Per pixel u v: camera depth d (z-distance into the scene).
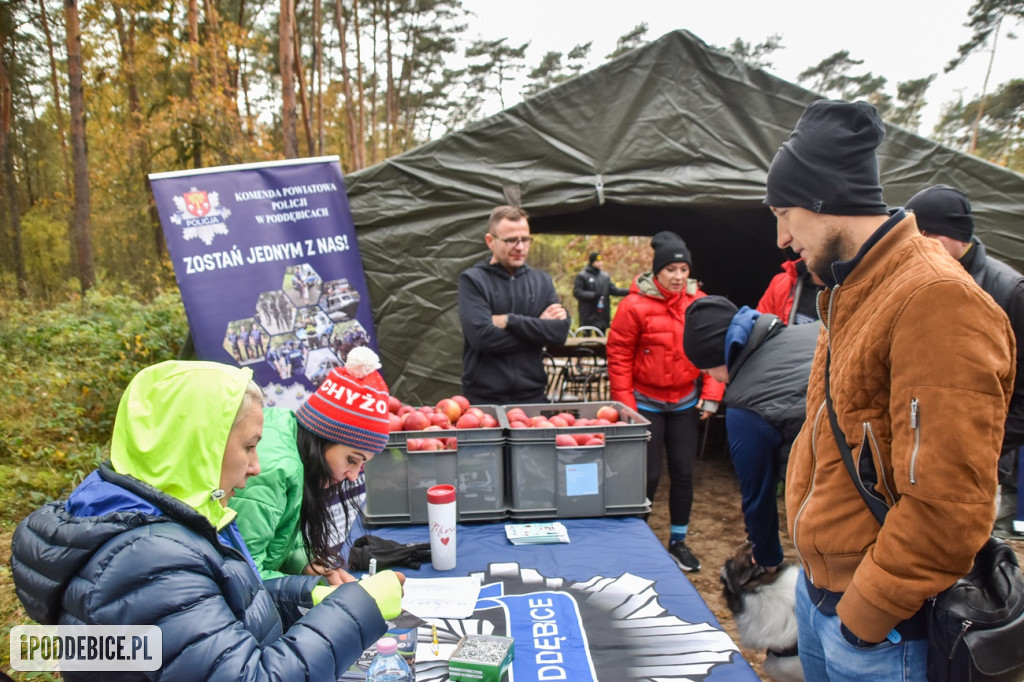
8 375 6.52
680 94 4.61
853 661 1.29
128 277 20.38
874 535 1.23
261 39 25.97
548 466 2.48
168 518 1.10
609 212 7.88
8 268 18.23
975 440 1.04
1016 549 3.85
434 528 2.02
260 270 4.27
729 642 1.57
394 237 4.57
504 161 4.59
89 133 21.28
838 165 1.25
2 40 18.50
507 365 3.46
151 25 19.33
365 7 28.72
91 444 5.55
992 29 22.42
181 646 1.01
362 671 1.48
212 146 18.33
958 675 1.15
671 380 3.63
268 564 1.76
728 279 8.84
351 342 4.48
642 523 2.43
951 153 4.47
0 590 3.47
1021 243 4.39
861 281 1.25
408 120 38.50
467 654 1.43
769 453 1.80
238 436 1.20
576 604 1.78
